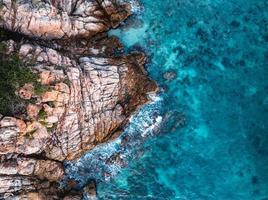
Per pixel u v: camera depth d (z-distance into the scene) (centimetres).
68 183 2569
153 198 2578
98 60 2491
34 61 2283
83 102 2405
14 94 2206
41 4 2361
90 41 2559
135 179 2597
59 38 2484
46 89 2250
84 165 2595
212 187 2553
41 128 2289
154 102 2583
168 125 2602
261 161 2545
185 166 2581
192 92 2611
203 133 2591
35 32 2403
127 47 2609
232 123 2584
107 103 2484
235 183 2544
